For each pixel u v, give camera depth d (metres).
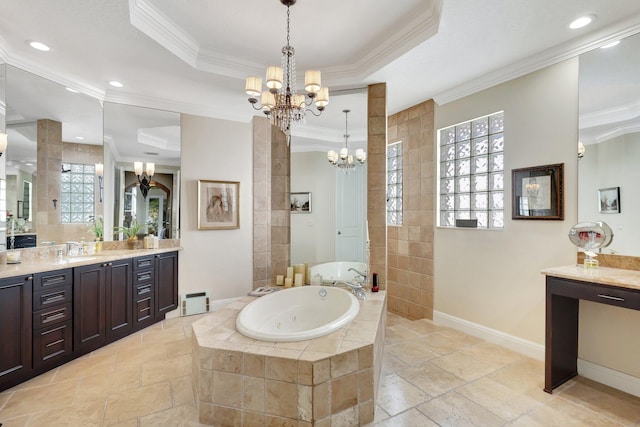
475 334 3.20
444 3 2.02
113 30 2.30
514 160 2.88
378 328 2.29
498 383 2.33
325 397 1.76
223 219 4.17
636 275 2.04
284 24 2.49
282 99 2.44
